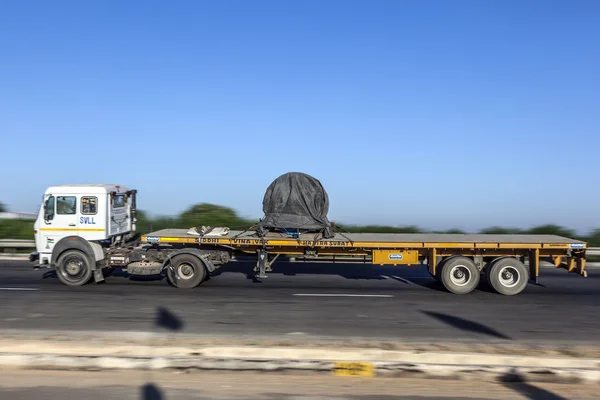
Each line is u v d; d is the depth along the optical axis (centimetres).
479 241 1277
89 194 1293
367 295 1185
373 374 638
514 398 571
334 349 728
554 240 1298
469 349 762
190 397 560
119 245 1375
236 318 945
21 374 625
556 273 1560
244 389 585
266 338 811
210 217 2286
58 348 701
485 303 1116
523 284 1205
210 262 1258
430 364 639
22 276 1427
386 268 1602
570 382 625
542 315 1002
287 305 1063
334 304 1080
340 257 1381
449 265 1218
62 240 1272
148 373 633
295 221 1316
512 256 1270
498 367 632
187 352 681
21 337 803
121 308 1023
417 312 1016
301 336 826
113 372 636
